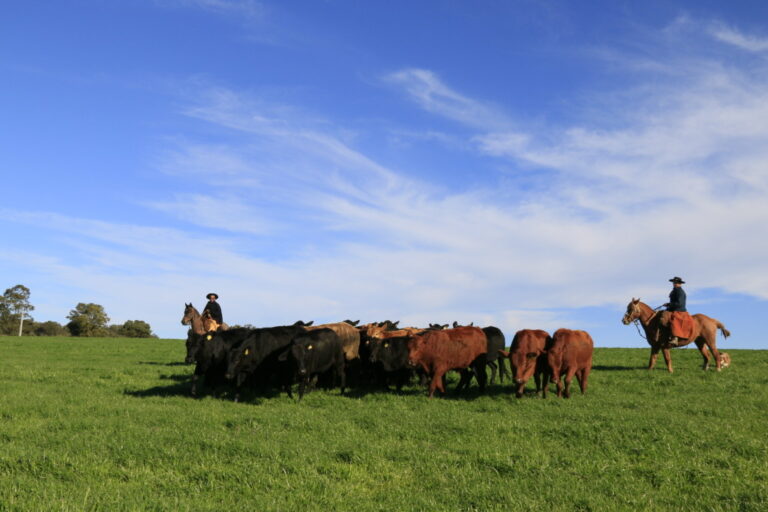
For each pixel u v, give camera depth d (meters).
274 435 10.81
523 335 15.42
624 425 11.49
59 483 7.91
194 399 15.12
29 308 102.44
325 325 16.94
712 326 21.31
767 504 7.66
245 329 16.66
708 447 10.34
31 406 13.23
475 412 13.46
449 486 8.44
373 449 10.01
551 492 8.11
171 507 7.14
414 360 15.38
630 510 7.54
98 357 28.55
